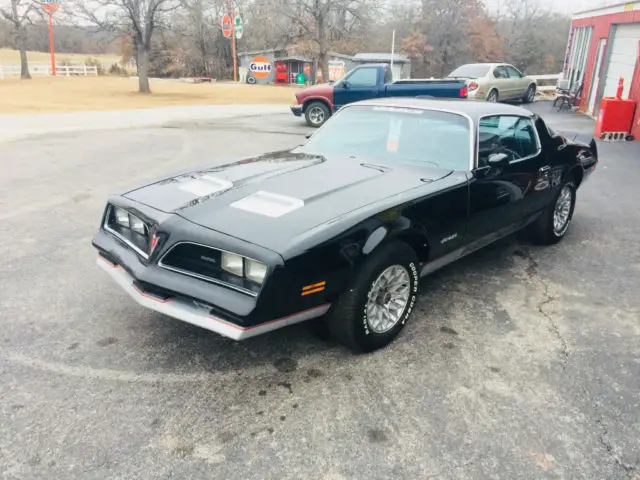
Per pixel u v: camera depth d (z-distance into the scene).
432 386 3.06
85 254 5.05
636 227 6.07
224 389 3.00
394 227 3.21
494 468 2.46
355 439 2.63
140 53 29.47
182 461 2.47
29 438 2.59
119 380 3.07
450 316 3.90
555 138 5.23
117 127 14.38
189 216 3.11
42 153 10.26
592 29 17.41
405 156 4.21
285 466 2.46
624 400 2.97
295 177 3.69
